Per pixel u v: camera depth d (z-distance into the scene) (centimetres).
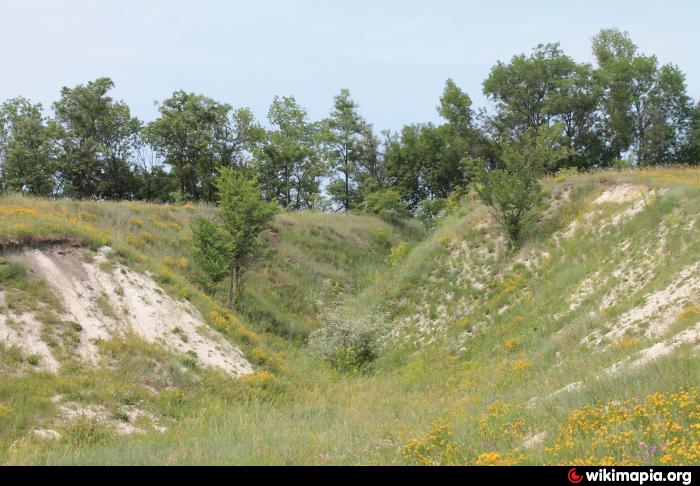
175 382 1777
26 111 5006
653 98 4909
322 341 2508
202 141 4925
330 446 1145
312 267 3472
